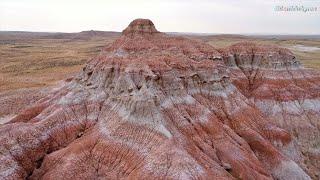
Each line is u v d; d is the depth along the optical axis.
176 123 58.00
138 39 74.19
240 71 92.25
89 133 59.81
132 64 64.56
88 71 72.69
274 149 66.31
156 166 48.25
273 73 91.06
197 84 70.81
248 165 58.03
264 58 93.44
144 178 47.28
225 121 68.25
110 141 55.09
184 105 62.97
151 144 51.94
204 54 81.25
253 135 67.69
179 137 54.22
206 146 57.50
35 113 70.69
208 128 61.47
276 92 86.81
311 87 90.50
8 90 116.00
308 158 76.31
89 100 66.25
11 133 56.50
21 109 96.38
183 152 50.25
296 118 82.31
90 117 63.41
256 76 91.50
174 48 76.81
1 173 50.12
